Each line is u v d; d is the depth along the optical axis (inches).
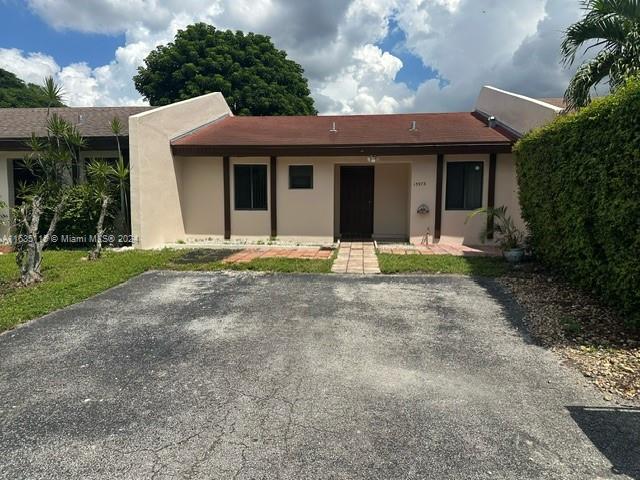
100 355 159.8
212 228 471.8
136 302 231.8
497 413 118.0
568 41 274.4
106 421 115.0
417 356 157.9
